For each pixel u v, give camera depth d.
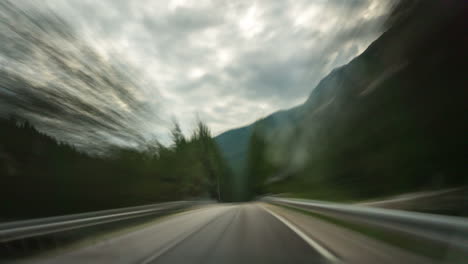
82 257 5.18
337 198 17.08
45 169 11.66
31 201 11.05
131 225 11.42
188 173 38.00
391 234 5.68
